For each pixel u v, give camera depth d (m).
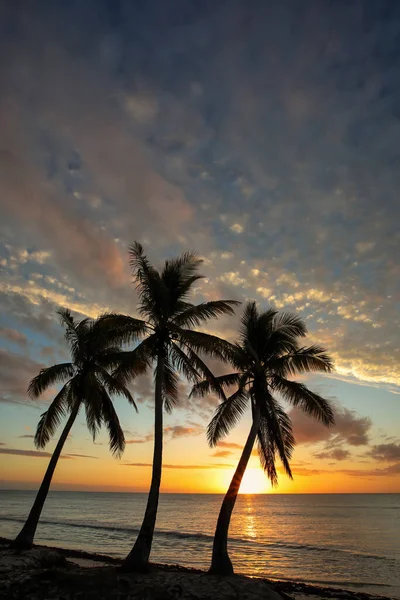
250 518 74.75
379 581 25.78
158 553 34.66
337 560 32.94
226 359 19.73
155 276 18.77
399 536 48.22
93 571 15.67
